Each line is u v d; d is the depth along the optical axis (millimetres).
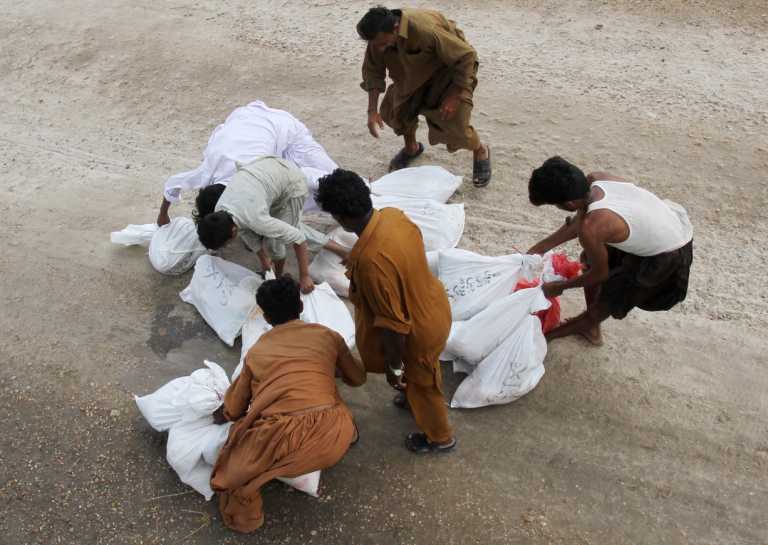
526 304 3605
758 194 4828
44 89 6645
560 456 3441
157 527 3277
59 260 4664
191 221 4508
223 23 7312
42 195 5285
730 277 4281
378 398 3764
